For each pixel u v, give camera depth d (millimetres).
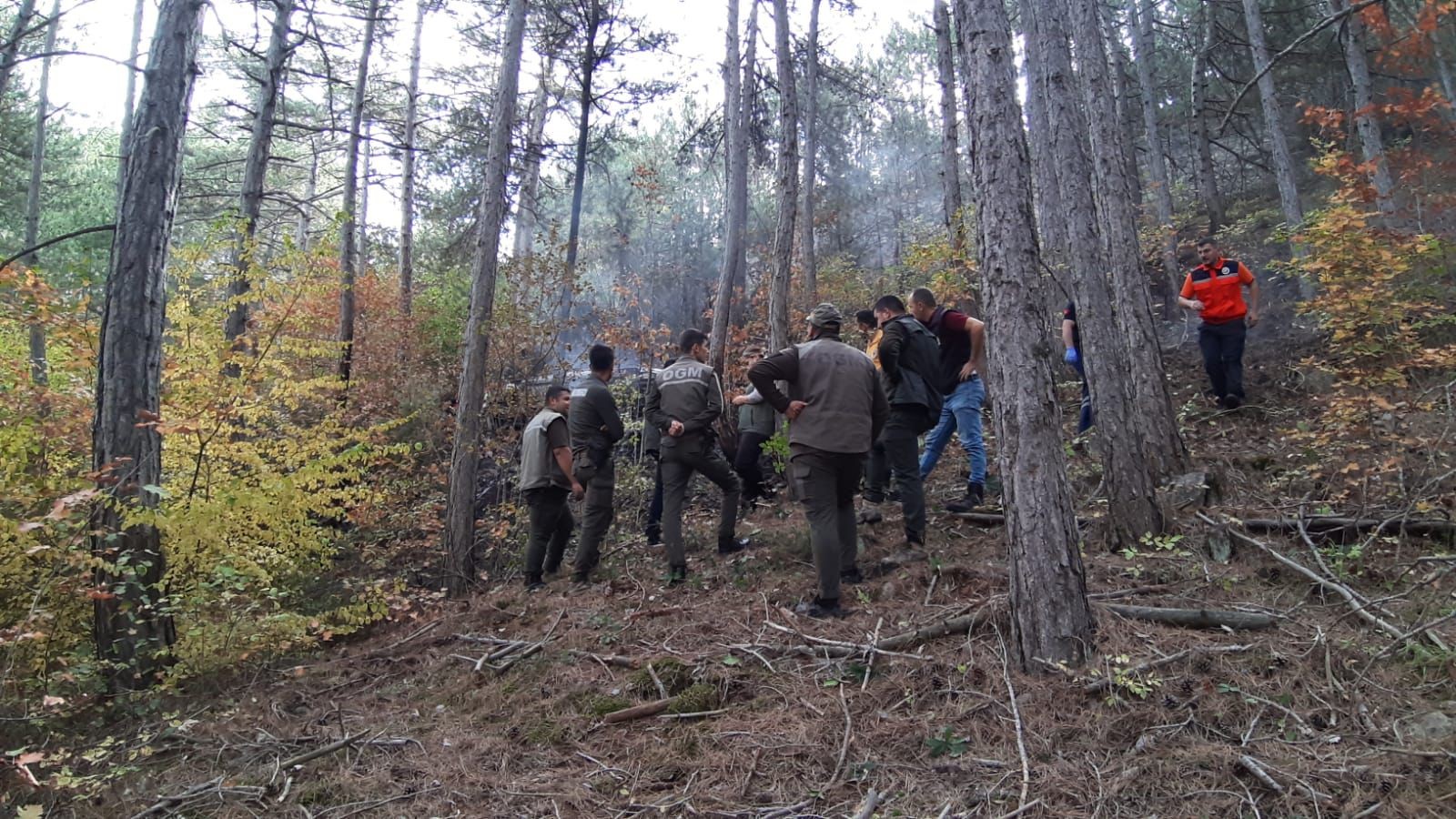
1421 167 7891
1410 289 6590
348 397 7891
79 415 5465
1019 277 3639
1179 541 4867
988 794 2779
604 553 7281
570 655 4535
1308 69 15562
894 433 5480
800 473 4605
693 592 5473
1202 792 2641
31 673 4512
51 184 19766
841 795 2920
